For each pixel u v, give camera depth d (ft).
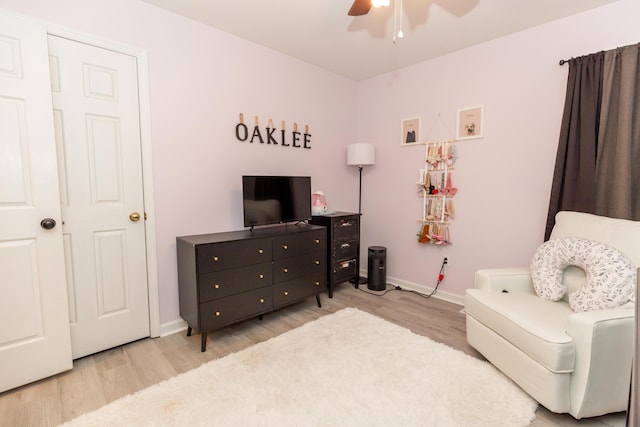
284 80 10.07
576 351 4.79
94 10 6.44
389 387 5.69
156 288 7.64
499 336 5.98
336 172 12.12
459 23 8.04
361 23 8.07
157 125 7.45
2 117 5.32
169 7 7.32
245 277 7.72
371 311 9.30
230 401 5.34
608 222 6.28
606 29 7.20
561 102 7.91
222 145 8.66
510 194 8.91
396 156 11.51
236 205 9.07
